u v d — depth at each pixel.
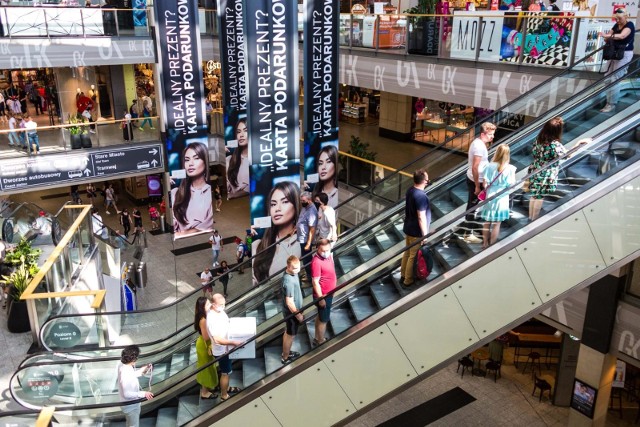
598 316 11.98
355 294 8.55
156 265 21.39
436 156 12.05
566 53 11.33
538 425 13.91
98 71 27.61
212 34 24.44
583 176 7.59
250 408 7.84
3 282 12.44
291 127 11.86
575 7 13.34
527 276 7.60
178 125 18.03
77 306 11.67
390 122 25.89
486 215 7.47
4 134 18.81
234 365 8.86
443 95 14.46
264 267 12.31
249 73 11.19
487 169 8.07
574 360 14.06
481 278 7.52
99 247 16.30
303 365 7.68
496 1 16.34
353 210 14.94
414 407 14.65
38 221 15.96
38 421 7.12
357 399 7.89
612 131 7.62
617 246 7.66
